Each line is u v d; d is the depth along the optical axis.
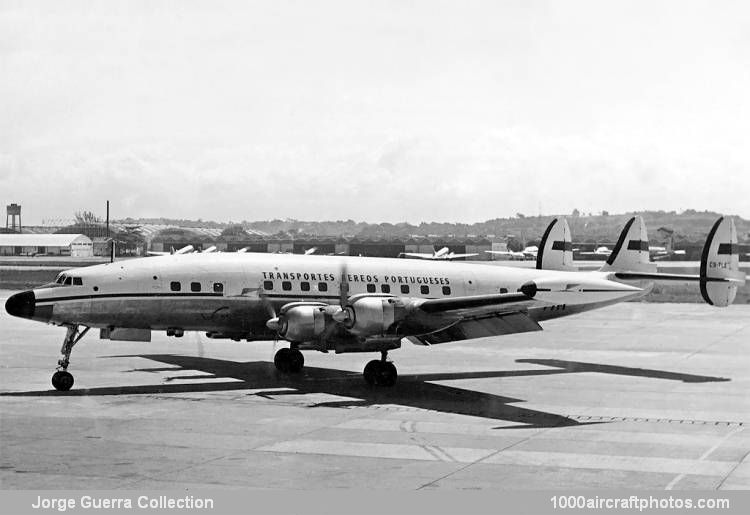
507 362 30.03
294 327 22.33
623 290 23.62
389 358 31.05
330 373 26.48
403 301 22.36
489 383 24.78
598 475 13.98
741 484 13.49
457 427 17.91
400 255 126.06
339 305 24.75
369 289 26.50
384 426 17.95
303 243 152.12
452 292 27.62
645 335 40.34
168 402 20.77
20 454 15.05
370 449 15.72
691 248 166.25
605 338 38.88
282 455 15.17
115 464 14.36
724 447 16.16
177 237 171.75
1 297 62.66
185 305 24.36
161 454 15.16
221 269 25.02
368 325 22.00
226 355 31.06
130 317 23.73
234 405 20.42
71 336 23.28
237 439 16.48
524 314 22.58
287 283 25.67
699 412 20.05
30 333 39.12
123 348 33.28
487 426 18.08
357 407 20.31
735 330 43.03
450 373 27.03
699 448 16.06
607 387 24.11
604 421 18.80
